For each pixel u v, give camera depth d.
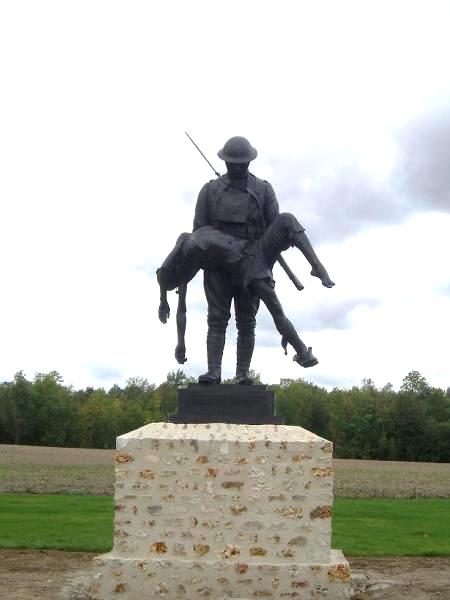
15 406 93.56
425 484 38.09
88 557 15.45
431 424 85.81
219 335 12.41
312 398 91.00
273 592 10.63
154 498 11.02
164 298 12.62
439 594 11.96
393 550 16.89
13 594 11.52
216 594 10.66
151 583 10.69
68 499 25.66
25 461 51.69
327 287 12.11
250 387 11.91
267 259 12.52
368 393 89.19
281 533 10.88
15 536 17.77
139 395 107.94
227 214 12.52
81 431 95.38
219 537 10.90
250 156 12.60
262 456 11.02
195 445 11.07
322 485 10.95
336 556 11.38
